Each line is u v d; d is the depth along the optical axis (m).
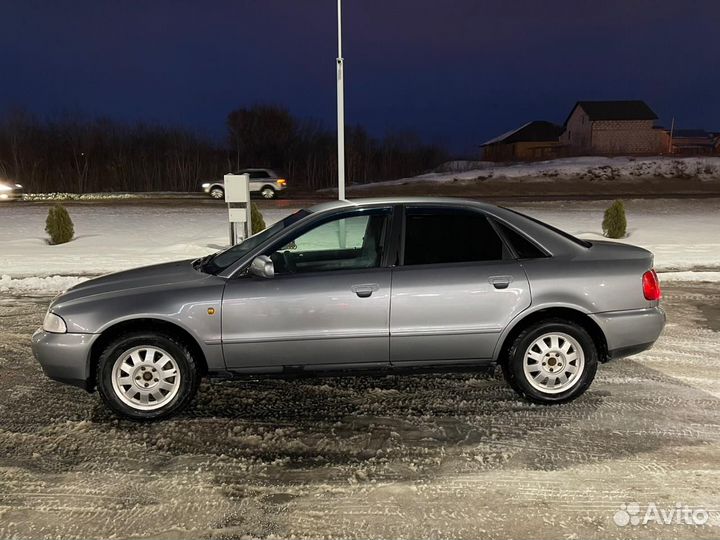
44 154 55.12
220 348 4.36
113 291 4.47
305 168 62.06
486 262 4.54
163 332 4.36
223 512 3.19
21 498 3.35
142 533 3.00
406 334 4.43
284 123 62.41
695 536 2.95
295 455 3.86
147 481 3.53
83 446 4.00
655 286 4.68
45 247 14.40
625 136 64.44
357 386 5.11
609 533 2.98
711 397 4.79
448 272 4.46
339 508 3.22
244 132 62.16
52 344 4.32
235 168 59.56
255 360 4.41
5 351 6.12
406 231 4.55
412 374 4.63
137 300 4.34
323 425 4.32
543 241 4.64
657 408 4.56
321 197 32.72
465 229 4.61
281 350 4.40
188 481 3.53
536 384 4.60
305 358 4.44
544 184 43.66
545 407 4.60
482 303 4.45
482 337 4.50
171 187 56.03
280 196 32.84
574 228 18.81
